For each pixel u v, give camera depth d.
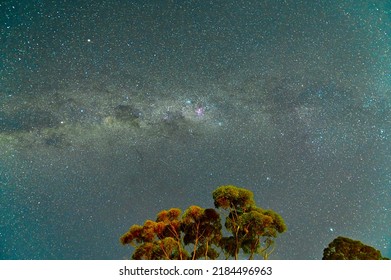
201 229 10.41
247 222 9.88
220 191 10.01
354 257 10.43
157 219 10.52
